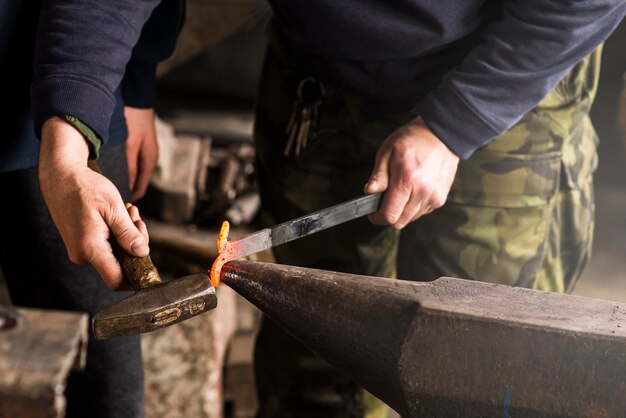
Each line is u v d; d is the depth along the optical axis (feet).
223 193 9.50
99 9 5.17
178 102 13.82
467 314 3.67
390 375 3.84
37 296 6.23
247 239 4.67
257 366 7.03
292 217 6.50
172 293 4.15
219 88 14.11
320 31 5.56
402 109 5.90
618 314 3.76
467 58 5.35
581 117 6.00
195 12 10.82
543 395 3.60
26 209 5.95
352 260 6.38
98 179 4.76
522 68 5.20
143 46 6.30
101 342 6.13
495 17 5.55
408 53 5.52
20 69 5.67
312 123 6.14
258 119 6.60
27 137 5.77
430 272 6.05
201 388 8.30
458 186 5.78
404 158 5.31
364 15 5.38
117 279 4.60
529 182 5.76
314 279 4.06
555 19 5.04
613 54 14.34
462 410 3.75
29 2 5.62
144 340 8.13
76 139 4.96
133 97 6.46
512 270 5.91
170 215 9.27
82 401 6.36
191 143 10.25
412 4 5.28
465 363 3.68
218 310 8.45
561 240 6.31
